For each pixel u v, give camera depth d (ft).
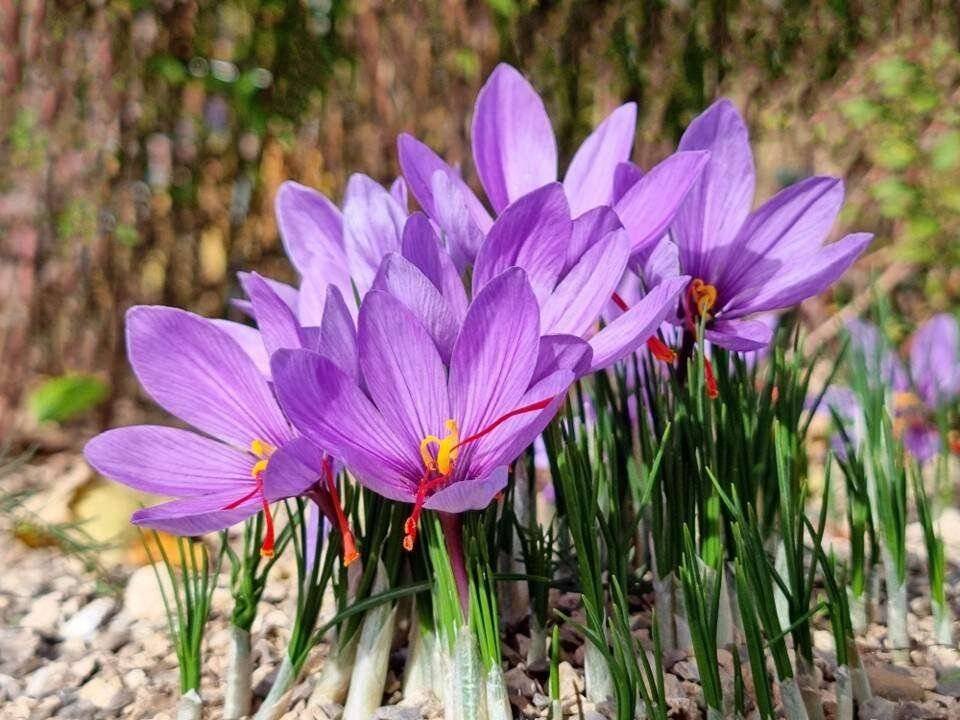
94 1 1.98
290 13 2.07
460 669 0.81
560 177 2.29
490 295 0.72
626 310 0.88
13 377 2.00
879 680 0.98
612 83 2.28
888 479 1.05
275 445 0.82
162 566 1.36
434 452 0.74
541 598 0.95
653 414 0.93
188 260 2.12
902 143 2.09
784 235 0.89
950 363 1.46
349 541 0.77
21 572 1.40
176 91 2.04
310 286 0.92
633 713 0.79
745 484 0.94
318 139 2.13
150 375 0.80
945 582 1.20
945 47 2.12
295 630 0.91
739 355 1.00
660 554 0.95
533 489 1.02
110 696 1.07
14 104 1.99
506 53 2.20
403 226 0.87
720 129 0.88
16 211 2.01
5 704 1.09
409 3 2.12
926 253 2.05
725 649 0.98
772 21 2.29
